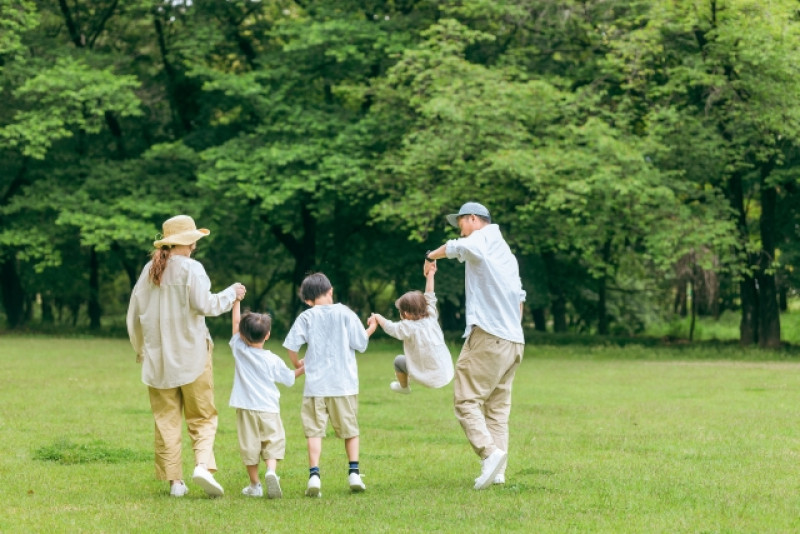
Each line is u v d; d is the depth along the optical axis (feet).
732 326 127.34
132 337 22.88
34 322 145.28
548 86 81.76
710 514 19.57
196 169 101.14
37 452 27.84
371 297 138.31
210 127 105.40
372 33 94.22
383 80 90.89
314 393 22.67
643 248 101.30
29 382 50.37
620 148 77.92
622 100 86.79
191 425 22.74
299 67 96.84
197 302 22.16
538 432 33.88
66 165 105.81
